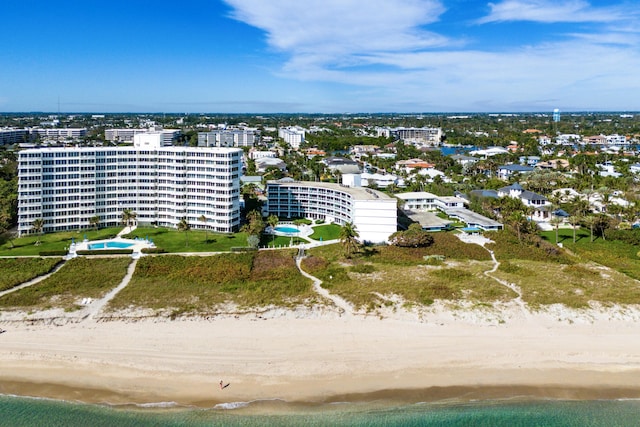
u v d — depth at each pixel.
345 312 102.38
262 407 72.31
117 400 73.75
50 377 79.38
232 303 106.19
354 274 124.25
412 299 106.88
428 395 75.44
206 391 75.94
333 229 178.25
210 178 171.50
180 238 161.12
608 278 121.56
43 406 72.31
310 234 169.88
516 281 118.06
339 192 185.12
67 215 170.88
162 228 177.12
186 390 76.19
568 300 105.50
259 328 95.88
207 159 170.88
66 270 124.00
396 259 136.75
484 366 83.19
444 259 138.50
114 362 83.62
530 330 95.00
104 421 69.12
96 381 78.44
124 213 172.00
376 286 115.06
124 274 121.94
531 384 78.38
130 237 161.62
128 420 69.31
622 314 100.50
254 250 145.62
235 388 76.75
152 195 180.00
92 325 96.25
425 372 81.31
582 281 119.06
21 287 113.50
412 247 146.50
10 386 76.94
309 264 131.25
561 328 95.88
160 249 143.12
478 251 143.50
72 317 98.81
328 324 97.56
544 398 75.06
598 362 84.62
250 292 111.81
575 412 71.94
